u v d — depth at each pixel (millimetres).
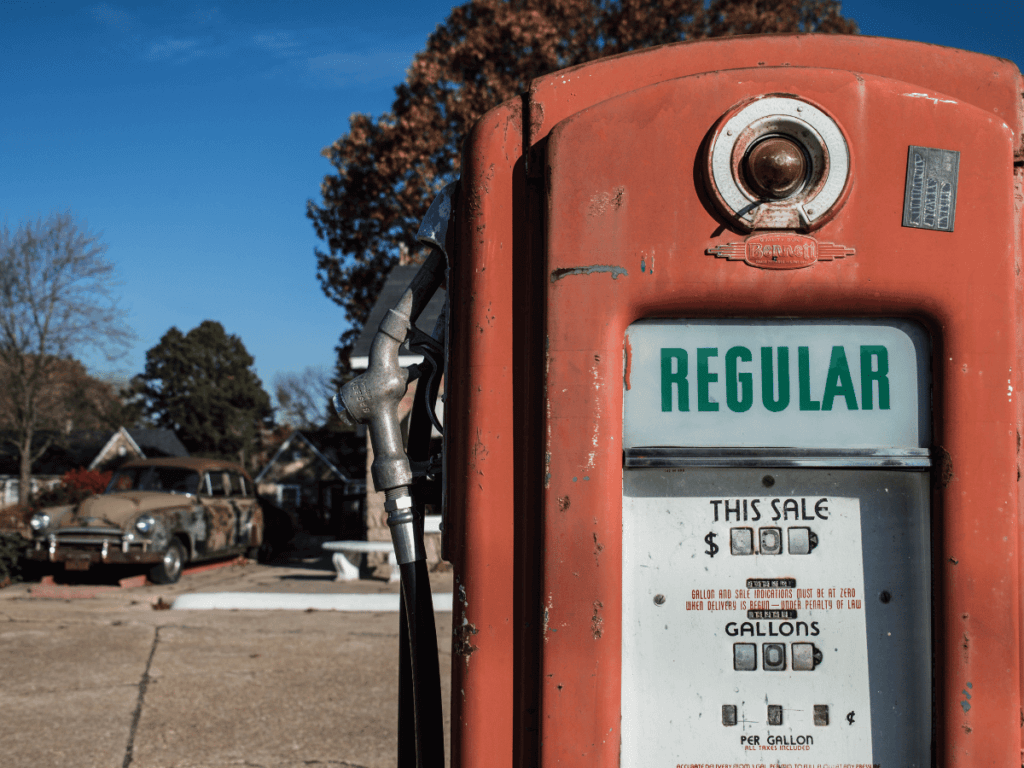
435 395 1811
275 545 15812
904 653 1580
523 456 1617
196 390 52031
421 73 20922
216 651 6629
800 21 22594
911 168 1560
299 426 54969
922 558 1589
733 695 1575
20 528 20797
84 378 37531
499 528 1611
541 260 1627
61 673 5914
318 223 22969
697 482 1609
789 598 1591
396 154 20484
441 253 1795
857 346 1601
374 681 5742
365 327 13531
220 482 13750
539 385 1613
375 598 8719
